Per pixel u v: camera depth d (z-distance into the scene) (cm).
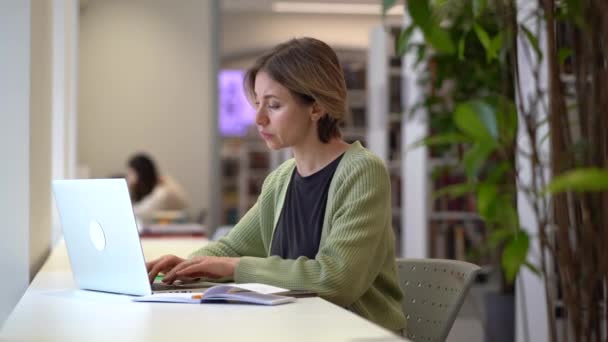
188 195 980
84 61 962
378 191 209
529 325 381
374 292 214
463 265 228
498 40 200
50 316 171
